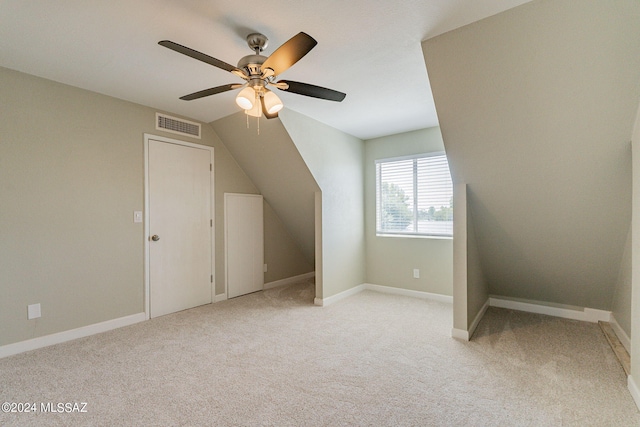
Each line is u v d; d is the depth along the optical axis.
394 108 3.19
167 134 3.41
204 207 3.79
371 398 1.85
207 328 2.98
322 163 3.71
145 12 1.71
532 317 3.34
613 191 2.21
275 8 1.67
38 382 2.01
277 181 4.06
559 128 2.02
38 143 2.54
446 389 1.95
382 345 2.60
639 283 1.79
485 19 1.73
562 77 1.78
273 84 1.95
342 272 4.07
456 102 2.16
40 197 2.55
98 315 2.88
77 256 2.75
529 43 1.72
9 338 2.40
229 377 2.08
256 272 4.49
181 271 3.55
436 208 3.95
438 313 3.42
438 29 1.84
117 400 1.83
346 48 2.06
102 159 2.91
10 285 2.40
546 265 3.04
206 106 3.24
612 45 1.58
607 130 1.92
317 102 3.03
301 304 3.80
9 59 2.25
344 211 4.11
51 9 1.68
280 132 3.29
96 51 2.14
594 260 2.75
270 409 1.75
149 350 2.49
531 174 2.37
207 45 2.07
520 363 2.29
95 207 2.86
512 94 1.97
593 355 2.41
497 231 2.98
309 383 2.01
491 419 1.67
